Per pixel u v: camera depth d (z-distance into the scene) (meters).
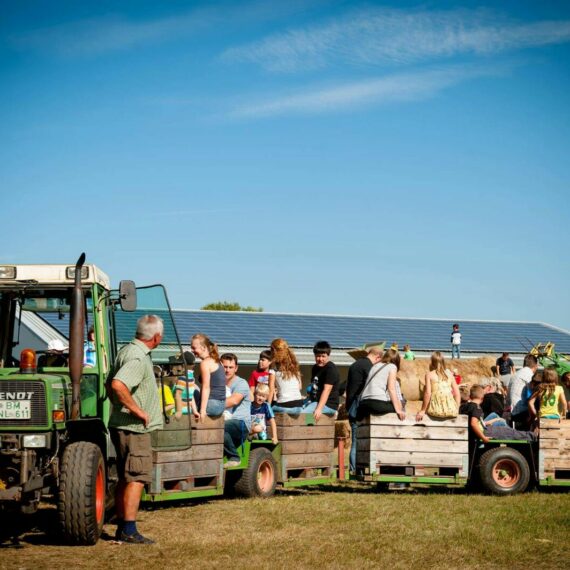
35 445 7.88
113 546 7.82
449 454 12.19
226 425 10.98
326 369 12.88
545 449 12.33
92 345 9.30
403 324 32.88
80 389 8.43
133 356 7.89
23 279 8.87
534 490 12.55
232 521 9.27
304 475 12.62
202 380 10.59
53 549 7.68
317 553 7.55
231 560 7.25
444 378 12.27
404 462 12.20
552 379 12.55
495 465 12.15
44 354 9.13
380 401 12.25
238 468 11.21
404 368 23.73
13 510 7.81
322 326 30.36
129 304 9.03
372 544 7.98
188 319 28.38
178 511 10.03
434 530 8.74
